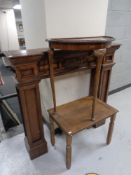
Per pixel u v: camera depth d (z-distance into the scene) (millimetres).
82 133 1632
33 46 1509
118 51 2182
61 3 1097
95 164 1285
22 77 1014
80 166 1268
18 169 1253
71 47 906
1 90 2977
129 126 1740
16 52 1039
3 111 1746
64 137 1588
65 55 1135
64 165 1283
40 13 1143
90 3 1247
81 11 1222
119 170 1233
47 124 1703
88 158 1340
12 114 1960
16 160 1334
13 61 912
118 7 1862
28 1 1317
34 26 1339
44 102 1622
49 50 1006
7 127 1719
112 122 1335
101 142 1516
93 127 1698
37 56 989
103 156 1359
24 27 1647
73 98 1591
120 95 2455
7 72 4125
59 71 1187
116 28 1984
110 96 2428
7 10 6555
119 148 1443
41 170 1242
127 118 1880
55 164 1293
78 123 1142
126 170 1233
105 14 1405
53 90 1181
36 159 1343
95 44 896
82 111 1278
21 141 1548
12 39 7113
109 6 1771
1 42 6922
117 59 2244
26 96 1105
